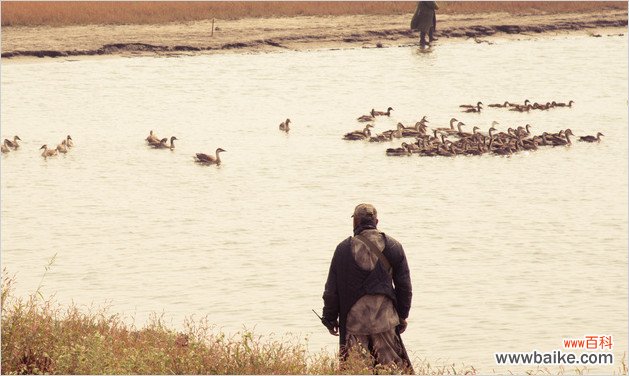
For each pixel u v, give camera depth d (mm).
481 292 28672
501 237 36094
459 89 80562
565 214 40156
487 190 45250
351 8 120062
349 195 44000
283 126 62281
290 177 48094
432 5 101438
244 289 28781
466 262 32531
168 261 32344
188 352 13922
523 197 43688
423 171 49812
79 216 39656
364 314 13070
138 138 59562
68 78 82688
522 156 54281
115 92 77000
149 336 16016
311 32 105875
